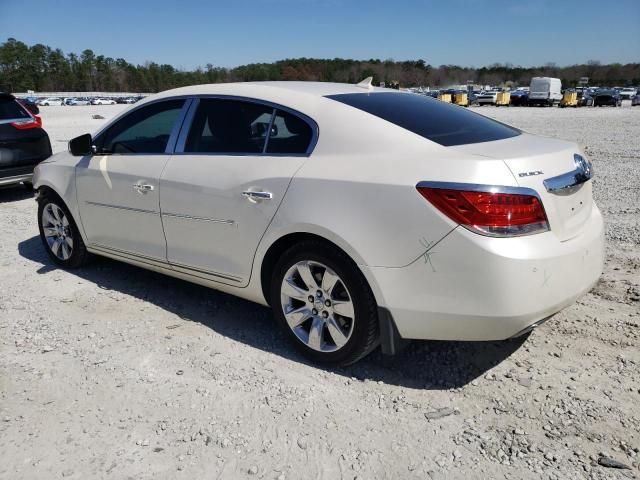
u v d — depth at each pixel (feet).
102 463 8.43
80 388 10.41
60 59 460.14
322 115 10.80
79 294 14.87
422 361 11.17
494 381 10.39
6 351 11.82
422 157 9.50
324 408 9.70
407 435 8.96
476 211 8.76
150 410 9.71
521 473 8.09
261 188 10.95
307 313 10.93
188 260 12.85
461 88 298.76
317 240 10.35
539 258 8.87
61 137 59.77
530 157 9.37
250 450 8.68
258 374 10.80
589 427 9.02
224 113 12.28
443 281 9.12
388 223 9.39
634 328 12.12
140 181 13.34
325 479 8.07
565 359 11.03
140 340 12.23
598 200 24.45
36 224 22.75
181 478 8.13
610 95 163.84
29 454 8.64
